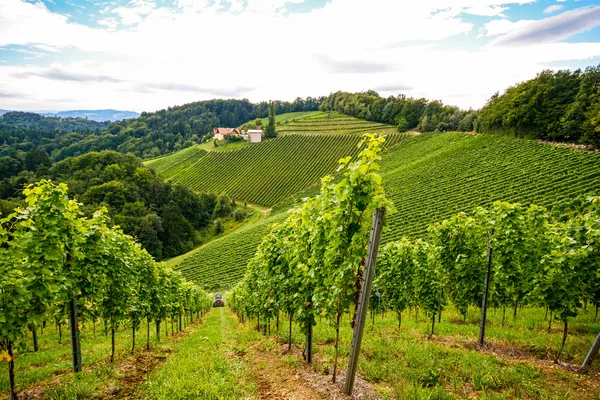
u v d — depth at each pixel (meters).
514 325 11.62
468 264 11.17
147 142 169.12
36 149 89.56
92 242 8.00
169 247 70.62
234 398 5.78
